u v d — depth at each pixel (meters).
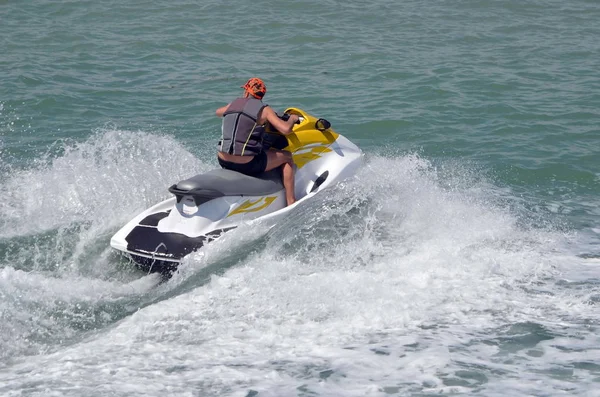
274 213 11.13
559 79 22.08
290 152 11.85
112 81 21.55
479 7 32.78
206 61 24.08
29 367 7.72
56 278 9.95
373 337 8.38
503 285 9.80
